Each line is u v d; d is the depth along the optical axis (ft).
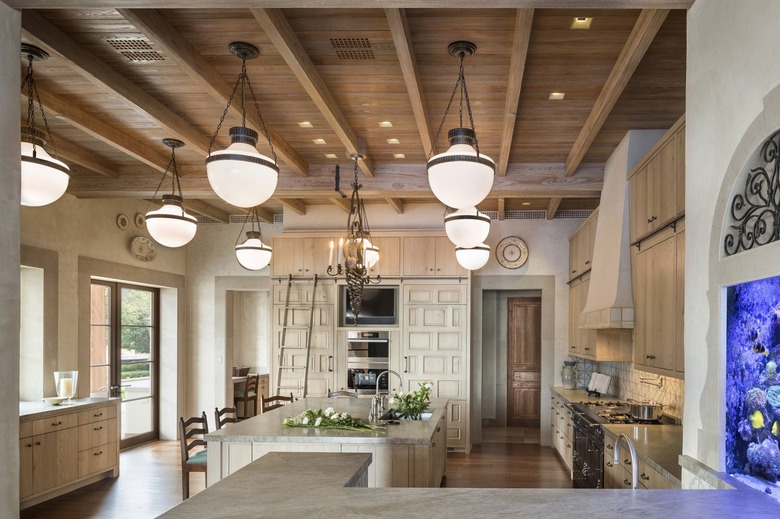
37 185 11.60
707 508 6.70
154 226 16.61
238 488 7.93
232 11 10.89
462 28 11.45
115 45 12.22
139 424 29.43
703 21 8.72
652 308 14.49
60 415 19.97
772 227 7.04
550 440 28.68
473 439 29.30
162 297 31.27
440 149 19.38
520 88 13.78
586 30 11.46
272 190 11.59
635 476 7.88
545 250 29.27
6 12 8.55
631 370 22.16
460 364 27.32
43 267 21.97
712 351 8.32
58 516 18.08
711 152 8.48
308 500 7.33
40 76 13.76
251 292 37.60
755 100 7.25
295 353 28.02
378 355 27.71
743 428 7.63
